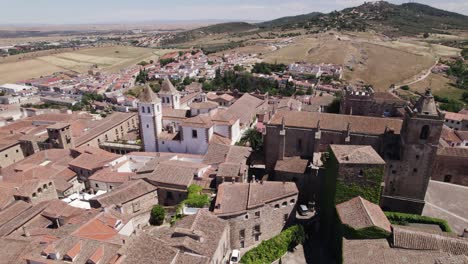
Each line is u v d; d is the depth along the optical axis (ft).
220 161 284.82
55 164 312.91
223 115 347.97
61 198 275.39
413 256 164.55
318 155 265.75
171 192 253.44
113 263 159.12
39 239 187.62
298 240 209.56
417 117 215.10
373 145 253.65
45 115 461.78
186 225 187.42
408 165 228.02
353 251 173.27
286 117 280.31
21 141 369.91
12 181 275.18
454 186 275.80
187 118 339.16
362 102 334.24
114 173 285.02
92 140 384.27
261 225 209.77
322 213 238.07
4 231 201.98
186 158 310.04
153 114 333.21
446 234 177.99
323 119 272.10
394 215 226.17
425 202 250.57
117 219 197.98
